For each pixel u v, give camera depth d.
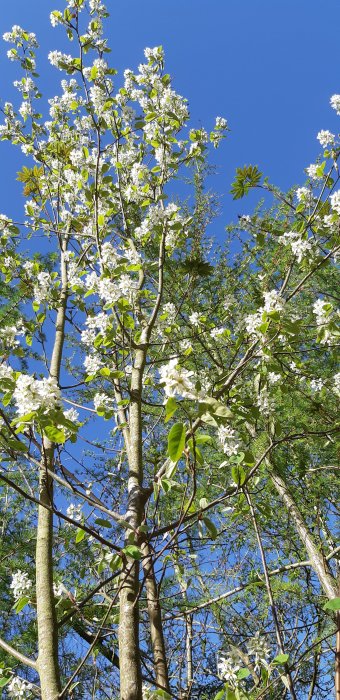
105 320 3.52
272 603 3.07
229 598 5.43
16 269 4.55
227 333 4.04
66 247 5.07
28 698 3.19
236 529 5.49
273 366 3.24
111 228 4.35
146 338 3.66
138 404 3.52
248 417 3.05
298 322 2.94
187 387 2.07
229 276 5.67
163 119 4.15
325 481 5.06
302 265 3.44
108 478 5.29
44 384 2.17
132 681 2.49
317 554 4.55
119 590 2.52
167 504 5.20
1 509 6.55
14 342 2.92
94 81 4.43
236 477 2.58
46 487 2.44
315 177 3.59
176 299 5.21
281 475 5.03
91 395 6.14
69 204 5.01
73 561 5.23
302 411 4.62
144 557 2.48
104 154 5.01
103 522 2.43
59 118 5.68
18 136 5.57
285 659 2.62
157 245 4.54
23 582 3.17
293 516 4.88
